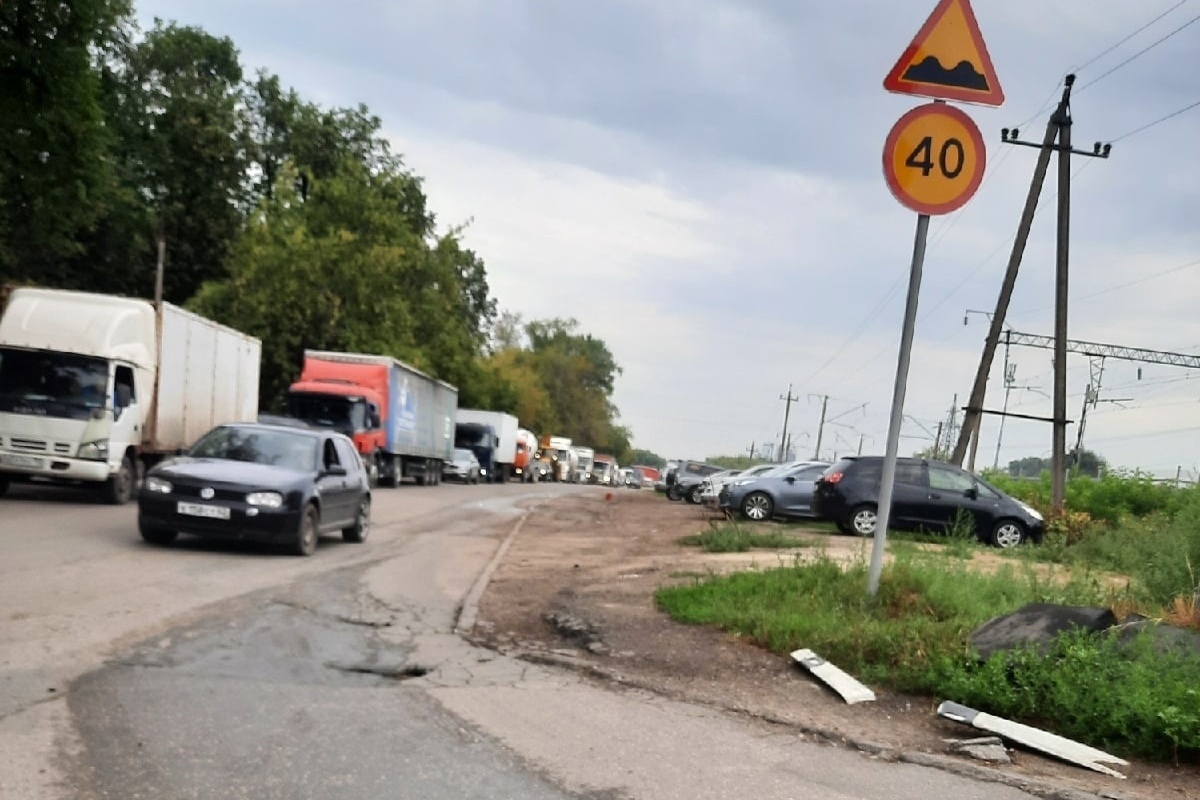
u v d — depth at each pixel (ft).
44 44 68.18
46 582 32.53
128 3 108.27
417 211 203.72
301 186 169.37
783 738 20.35
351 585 37.83
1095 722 21.26
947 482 69.10
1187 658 22.82
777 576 34.94
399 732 19.15
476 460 176.86
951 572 34.32
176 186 168.55
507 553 54.70
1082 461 174.81
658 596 34.99
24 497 65.10
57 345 63.36
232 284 153.89
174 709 19.65
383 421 111.75
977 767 18.84
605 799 16.19
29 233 117.29
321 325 155.43
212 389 80.53
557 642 29.30
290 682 22.53
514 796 16.06
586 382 440.45
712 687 24.25
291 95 204.64
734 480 92.38
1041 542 67.56
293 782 16.06
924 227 29.99
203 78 183.42
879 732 21.12
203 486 43.21
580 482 325.62
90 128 73.77
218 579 36.22
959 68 28.71
